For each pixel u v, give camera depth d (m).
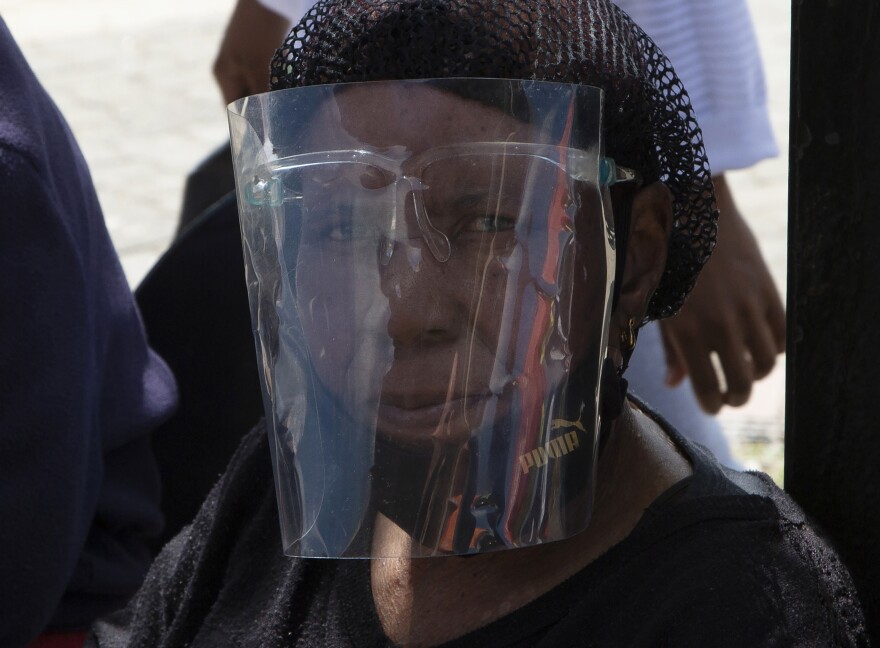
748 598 1.36
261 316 1.48
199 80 9.41
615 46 1.48
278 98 1.42
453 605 1.53
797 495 1.67
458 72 1.40
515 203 1.37
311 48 1.51
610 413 1.50
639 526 1.46
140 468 2.45
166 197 7.18
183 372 2.68
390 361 1.38
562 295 1.39
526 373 1.38
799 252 1.60
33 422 2.03
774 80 8.20
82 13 11.63
